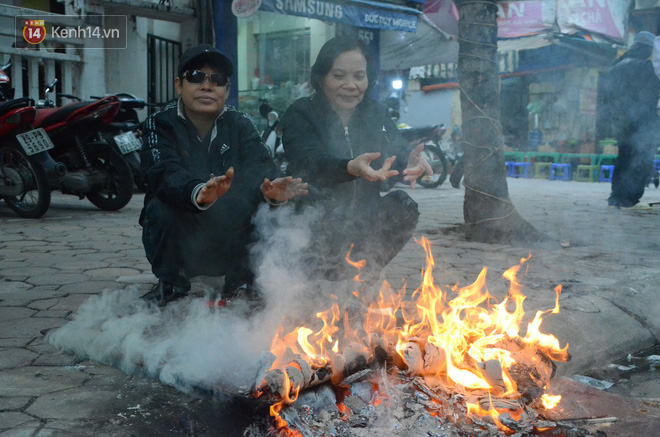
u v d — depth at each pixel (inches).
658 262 167.5
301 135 109.7
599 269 157.5
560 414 80.0
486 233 197.2
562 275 149.3
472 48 193.3
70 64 350.6
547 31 506.3
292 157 110.0
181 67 106.7
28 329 101.6
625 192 299.1
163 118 108.9
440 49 454.0
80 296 124.3
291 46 422.0
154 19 398.0
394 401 74.4
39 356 89.0
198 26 357.7
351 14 378.6
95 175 253.0
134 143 260.1
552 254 178.2
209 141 112.5
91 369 84.7
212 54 104.7
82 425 67.5
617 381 99.2
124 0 357.4
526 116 624.7
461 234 214.5
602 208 305.4
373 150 114.4
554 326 108.9
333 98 111.0
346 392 76.8
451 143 522.3
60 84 351.9
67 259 162.9
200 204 96.1
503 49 514.9
